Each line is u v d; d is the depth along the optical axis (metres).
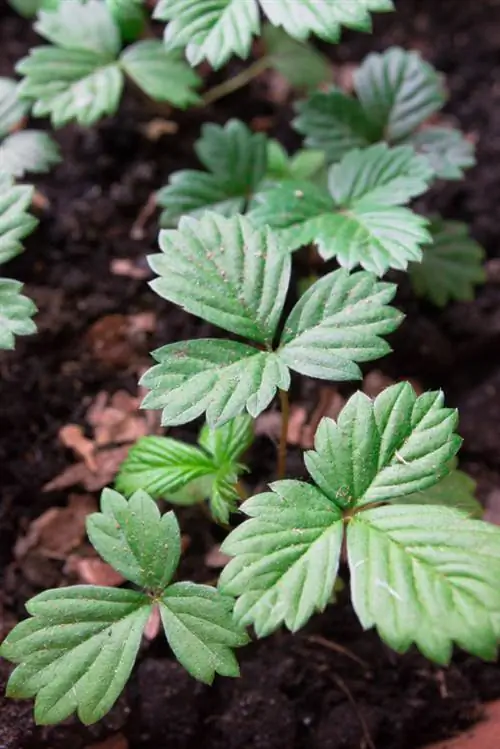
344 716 0.38
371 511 0.34
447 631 0.33
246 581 0.33
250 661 0.39
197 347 0.35
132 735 0.38
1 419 0.42
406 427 0.35
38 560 0.40
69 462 0.42
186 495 0.38
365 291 0.36
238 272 0.36
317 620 0.40
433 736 0.38
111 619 0.35
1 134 0.42
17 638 0.34
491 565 0.33
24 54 0.49
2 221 0.38
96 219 0.45
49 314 0.43
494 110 0.48
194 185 0.42
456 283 0.43
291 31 0.38
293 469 0.41
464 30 0.51
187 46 0.38
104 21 0.43
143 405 0.35
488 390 0.44
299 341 0.36
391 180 0.40
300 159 0.44
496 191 0.47
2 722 0.37
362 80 0.43
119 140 0.47
